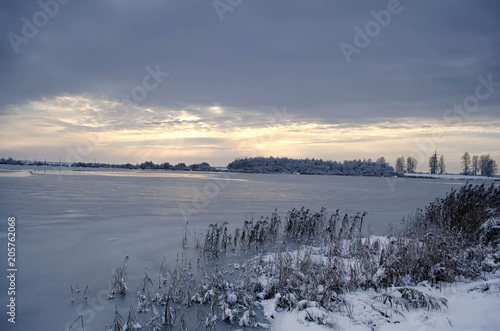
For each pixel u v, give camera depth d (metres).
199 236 13.33
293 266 8.71
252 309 6.97
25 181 42.06
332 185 55.50
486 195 13.81
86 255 10.67
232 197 28.91
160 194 29.83
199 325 6.32
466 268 7.67
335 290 7.29
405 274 7.86
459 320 5.36
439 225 12.77
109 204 21.95
